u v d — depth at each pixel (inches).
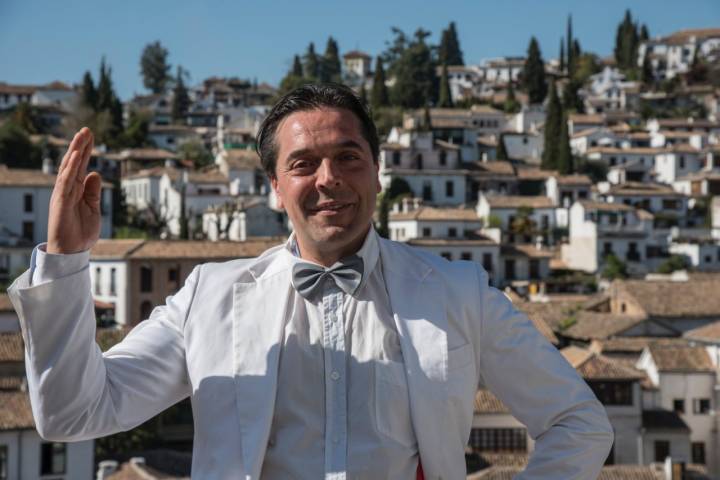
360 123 160.9
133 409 154.2
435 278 159.9
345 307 157.0
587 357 1797.5
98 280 2618.1
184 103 6953.7
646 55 7224.4
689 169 4724.4
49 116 5634.8
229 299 159.6
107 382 150.5
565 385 159.8
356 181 157.6
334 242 156.2
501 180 4148.6
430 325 155.3
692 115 6161.4
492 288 164.7
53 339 139.7
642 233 3678.6
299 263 157.4
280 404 152.7
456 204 3929.6
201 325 157.9
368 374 153.3
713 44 7701.8
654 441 1761.8
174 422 1716.3
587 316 2356.1
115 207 3690.9
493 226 3612.2
